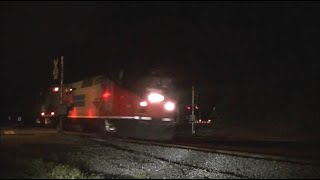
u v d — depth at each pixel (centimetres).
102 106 2825
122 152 2055
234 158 1764
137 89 2530
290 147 2103
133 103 2547
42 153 1948
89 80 3166
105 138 2550
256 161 1664
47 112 4238
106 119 2745
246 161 1689
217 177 1471
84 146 2248
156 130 2467
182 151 2036
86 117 3156
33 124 4834
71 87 3306
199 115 3494
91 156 1911
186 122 2912
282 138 2706
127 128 2575
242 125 3597
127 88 2584
